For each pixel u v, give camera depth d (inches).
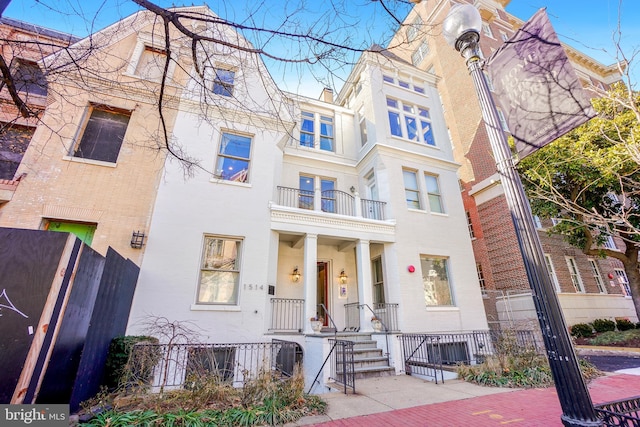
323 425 162.4
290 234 366.0
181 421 151.5
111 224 290.0
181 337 262.1
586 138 340.5
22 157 302.5
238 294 304.8
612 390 215.3
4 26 226.1
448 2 595.5
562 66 111.2
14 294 127.1
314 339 289.7
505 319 482.6
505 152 117.1
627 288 644.1
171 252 294.7
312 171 474.9
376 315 376.2
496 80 135.3
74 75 164.4
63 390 146.4
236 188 343.3
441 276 417.4
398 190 436.1
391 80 527.5
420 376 284.0
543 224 557.0
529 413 173.5
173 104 350.6
